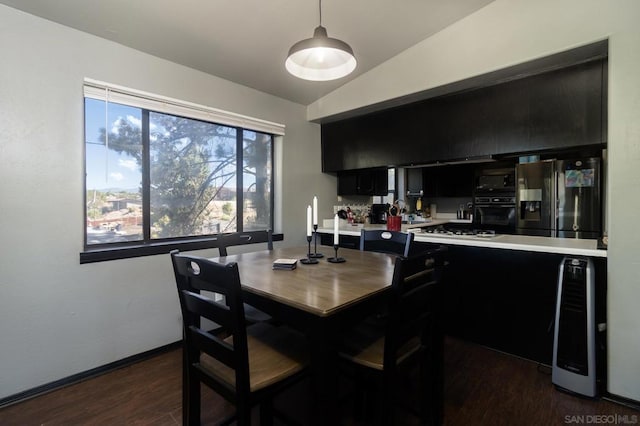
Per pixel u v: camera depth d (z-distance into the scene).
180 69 2.54
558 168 3.49
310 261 1.86
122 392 1.95
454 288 2.65
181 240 2.63
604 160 3.26
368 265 1.80
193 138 2.70
